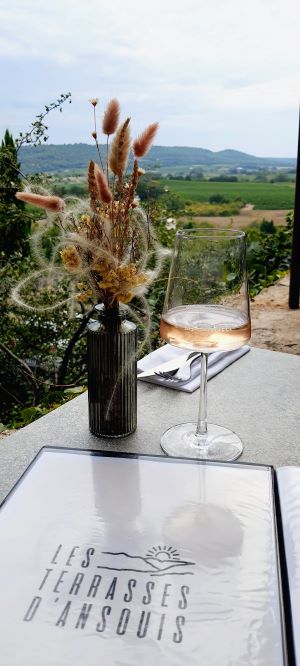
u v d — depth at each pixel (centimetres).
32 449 92
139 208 88
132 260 89
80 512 72
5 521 70
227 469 81
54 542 66
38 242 93
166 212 282
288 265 362
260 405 109
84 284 91
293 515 72
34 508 72
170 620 55
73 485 77
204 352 90
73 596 58
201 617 55
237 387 117
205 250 91
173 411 106
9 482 83
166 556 64
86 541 66
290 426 101
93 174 85
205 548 65
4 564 63
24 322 321
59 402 190
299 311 254
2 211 313
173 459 83
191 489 77
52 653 51
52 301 306
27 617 55
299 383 120
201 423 95
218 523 70
